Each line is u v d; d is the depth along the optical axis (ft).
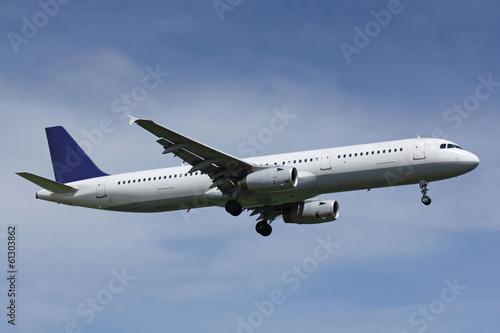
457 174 325.01
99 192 369.91
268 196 339.36
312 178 332.80
